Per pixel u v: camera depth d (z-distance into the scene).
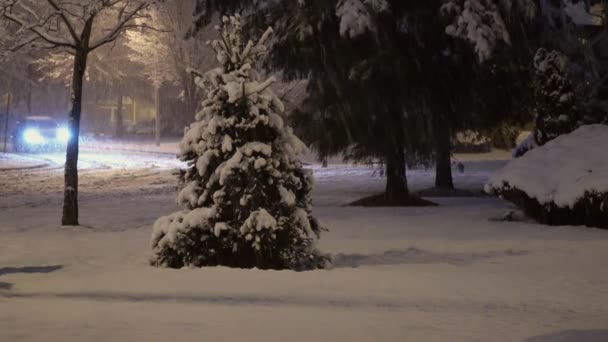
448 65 21.61
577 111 18.45
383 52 20.48
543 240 13.09
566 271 9.90
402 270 10.05
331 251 12.36
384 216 18.45
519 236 13.81
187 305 7.78
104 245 13.24
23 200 25.61
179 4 50.81
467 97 21.92
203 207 10.41
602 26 27.25
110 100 82.19
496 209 19.59
